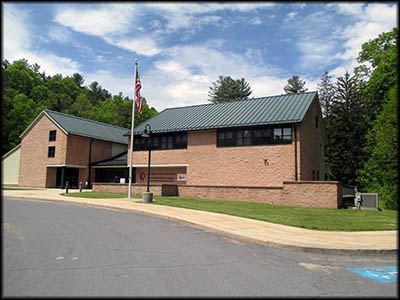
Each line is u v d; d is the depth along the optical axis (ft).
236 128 83.92
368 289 18.08
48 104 205.77
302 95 90.58
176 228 37.24
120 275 19.31
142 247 26.99
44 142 117.08
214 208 54.34
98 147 124.26
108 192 86.28
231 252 26.27
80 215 46.80
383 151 65.51
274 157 77.61
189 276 19.45
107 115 210.79
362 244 29.09
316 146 91.45
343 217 46.80
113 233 33.14
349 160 99.45
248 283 18.44
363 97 108.06
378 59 98.89
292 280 19.31
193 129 88.53
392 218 46.47
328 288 18.06
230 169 83.20
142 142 101.14
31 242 28.50
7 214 46.96
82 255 23.98
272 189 65.62
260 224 39.65
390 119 65.77
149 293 16.38
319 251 27.37
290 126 76.69
